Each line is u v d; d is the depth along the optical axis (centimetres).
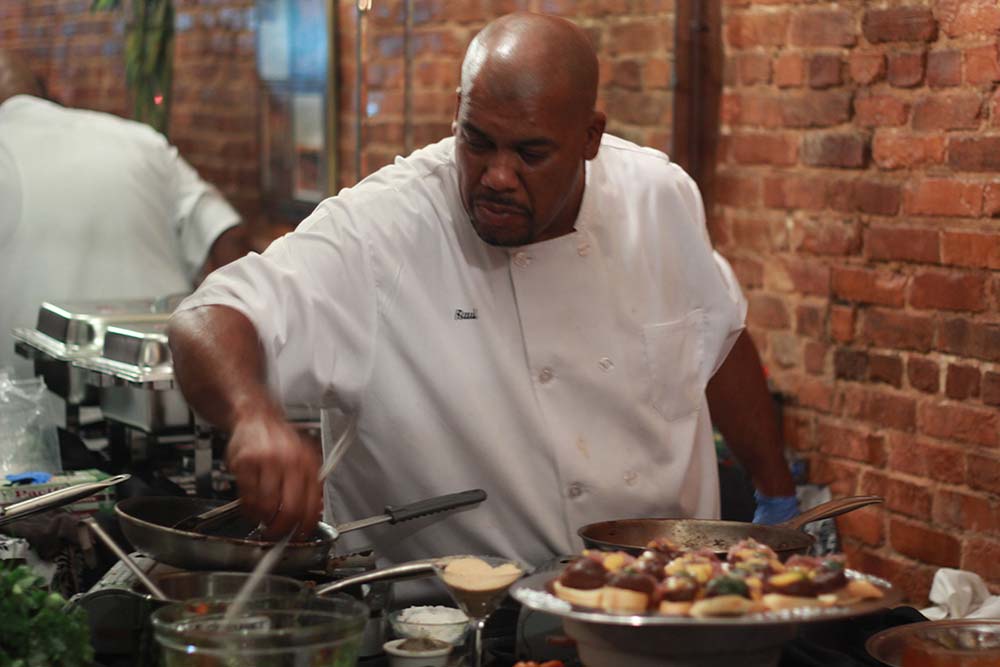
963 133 338
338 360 225
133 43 593
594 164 238
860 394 373
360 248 224
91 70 662
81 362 312
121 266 449
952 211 342
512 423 229
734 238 413
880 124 361
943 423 348
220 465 313
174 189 468
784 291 396
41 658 160
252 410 192
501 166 201
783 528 194
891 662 182
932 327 350
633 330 238
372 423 229
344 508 238
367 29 465
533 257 228
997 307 332
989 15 328
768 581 156
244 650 153
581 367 232
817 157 381
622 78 426
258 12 532
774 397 397
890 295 361
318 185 512
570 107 202
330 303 222
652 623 145
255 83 541
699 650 150
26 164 443
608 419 236
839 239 376
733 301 251
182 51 577
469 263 227
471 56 204
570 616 149
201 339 202
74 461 317
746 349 260
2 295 438
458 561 176
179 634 154
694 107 414
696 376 247
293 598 165
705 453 251
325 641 155
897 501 363
